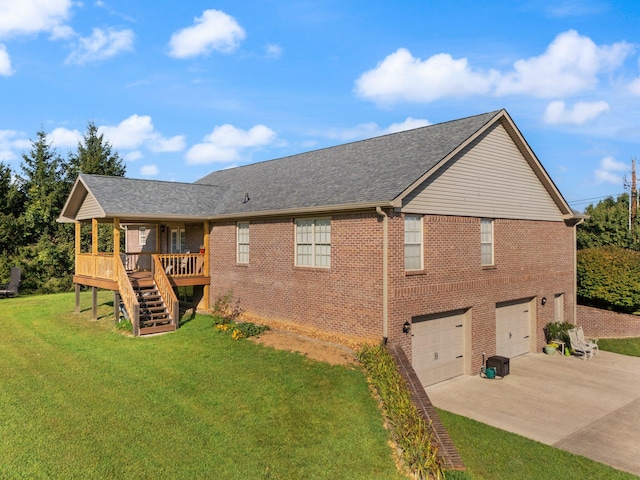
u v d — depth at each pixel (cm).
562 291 1938
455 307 1418
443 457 823
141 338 1484
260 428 870
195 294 2020
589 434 1024
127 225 2605
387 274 1202
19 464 726
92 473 709
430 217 1340
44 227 3350
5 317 1917
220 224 1866
